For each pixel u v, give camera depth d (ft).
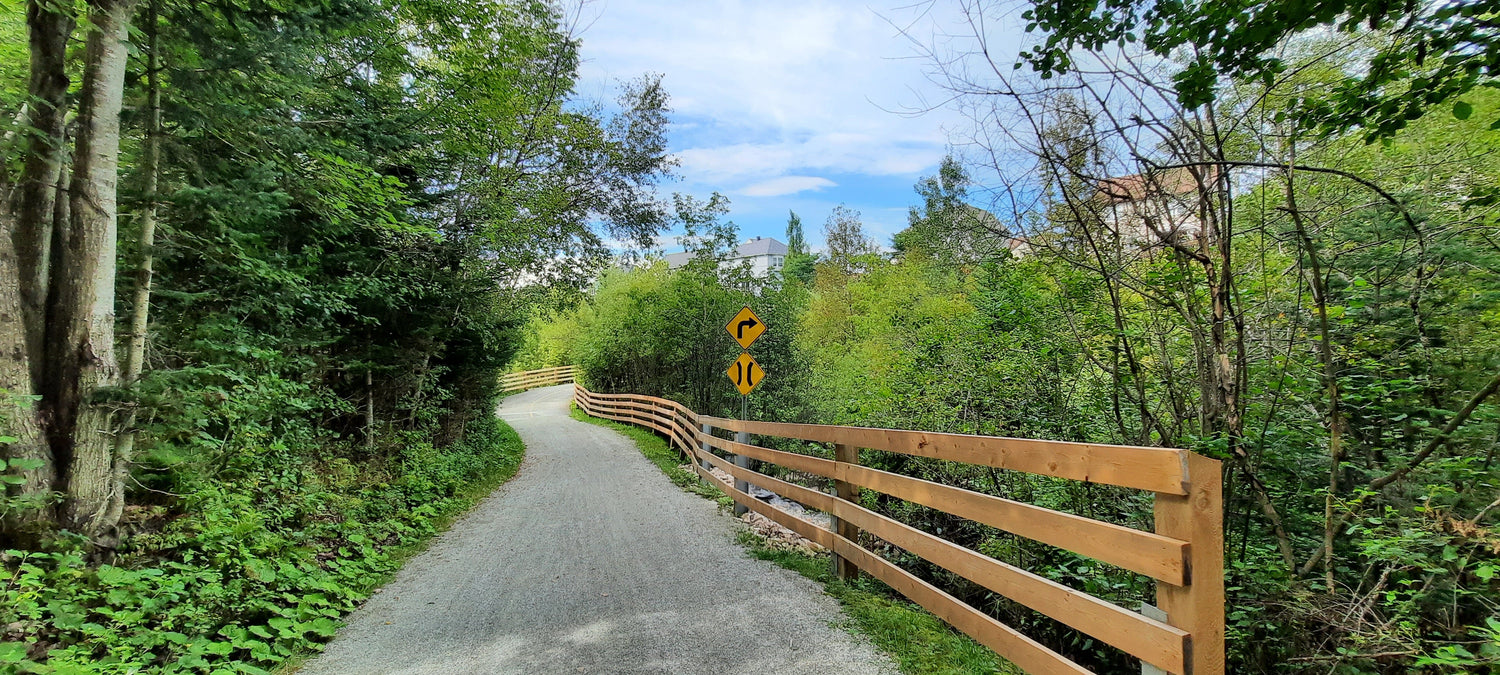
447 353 36.45
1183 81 11.27
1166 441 13.39
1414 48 10.28
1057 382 17.88
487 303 36.24
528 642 11.07
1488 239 11.82
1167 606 6.47
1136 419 16.08
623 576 14.82
